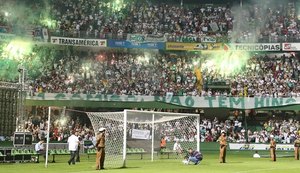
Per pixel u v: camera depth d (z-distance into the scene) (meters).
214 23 58.34
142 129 32.59
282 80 52.34
